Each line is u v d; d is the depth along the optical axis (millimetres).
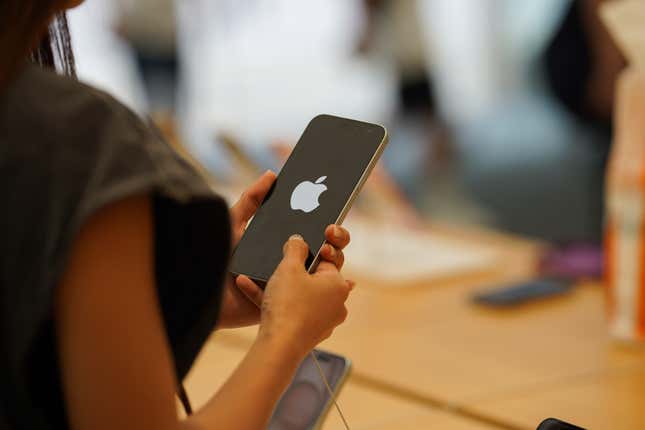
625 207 2076
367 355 2213
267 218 1288
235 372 1041
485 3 7336
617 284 2160
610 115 5336
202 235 971
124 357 880
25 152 893
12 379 916
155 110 6711
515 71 7477
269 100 7121
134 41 6719
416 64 6828
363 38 6848
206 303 984
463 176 6934
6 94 926
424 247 3100
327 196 1287
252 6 7078
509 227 6047
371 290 2762
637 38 1970
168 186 896
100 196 863
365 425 1817
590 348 2197
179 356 1001
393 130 7137
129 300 885
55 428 949
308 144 1361
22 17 933
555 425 1280
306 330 1081
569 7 5285
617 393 1914
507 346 2238
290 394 1491
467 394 1951
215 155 3662
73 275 871
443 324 2430
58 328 890
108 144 894
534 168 6848
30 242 880
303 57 7160
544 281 2697
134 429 890
